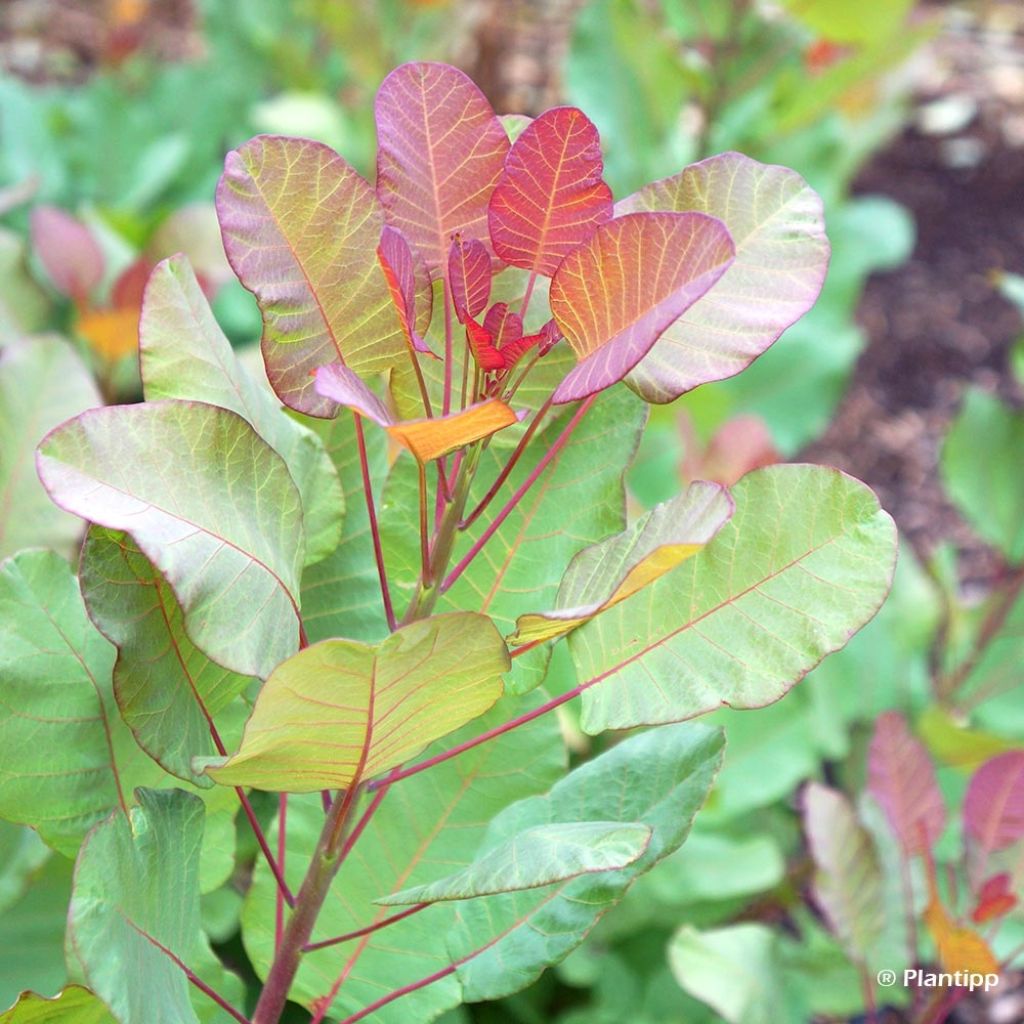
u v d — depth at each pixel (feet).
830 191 7.15
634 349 2.31
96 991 2.32
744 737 4.75
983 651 5.11
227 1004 2.65
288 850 2.85
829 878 3.39
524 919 2.69
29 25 11.19
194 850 2.57
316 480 2.70
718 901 4.63
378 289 2.48
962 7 12.47
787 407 7.39
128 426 2.38
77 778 2.65
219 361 2.58
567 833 2.43
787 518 2.48
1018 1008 5.73
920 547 8.00
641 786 2.69
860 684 5.11
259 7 8.35
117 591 2.46
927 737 4.60
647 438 6.03
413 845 2.85
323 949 2.81
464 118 2.47
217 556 2.39
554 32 10.84
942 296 9.96
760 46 5.92
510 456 2.72
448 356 2.48
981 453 5.30
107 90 7.52
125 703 2.48
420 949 2.80
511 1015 4.58
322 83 8.39
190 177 7.83
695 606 2.51
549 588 2.70
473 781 2.87
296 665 2.28
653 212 2.30
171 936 2.51
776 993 3.55
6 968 3.05
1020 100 11.66
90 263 4.25
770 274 2.46
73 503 2.32
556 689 3.65
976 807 3.40
